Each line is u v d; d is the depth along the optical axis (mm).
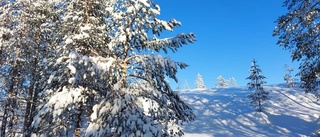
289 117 37312
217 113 44906
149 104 8672
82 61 7992
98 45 10641
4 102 14117
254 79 44094
